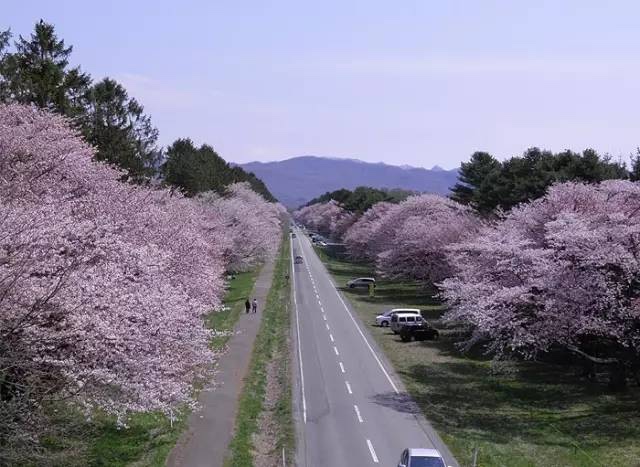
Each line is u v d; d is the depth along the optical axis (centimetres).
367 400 3170
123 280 1914
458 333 4972
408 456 2020
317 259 12644
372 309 6488
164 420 2528
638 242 2838
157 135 7094
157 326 1842
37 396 1644
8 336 1563
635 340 2808
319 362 4053
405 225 6631
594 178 4797
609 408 2972
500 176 6081
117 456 2084
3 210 1709
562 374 3691
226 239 5981
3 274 1561
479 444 2477
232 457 2236
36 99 4009
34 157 2619
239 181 13938
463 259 4334
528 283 2975
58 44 4453
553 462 2275
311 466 2252
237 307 6203
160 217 3100
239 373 3572
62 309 1630
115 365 1730
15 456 1498
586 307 2806
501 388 3409
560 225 3039
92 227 1966
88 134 4741
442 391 3362
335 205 18875
